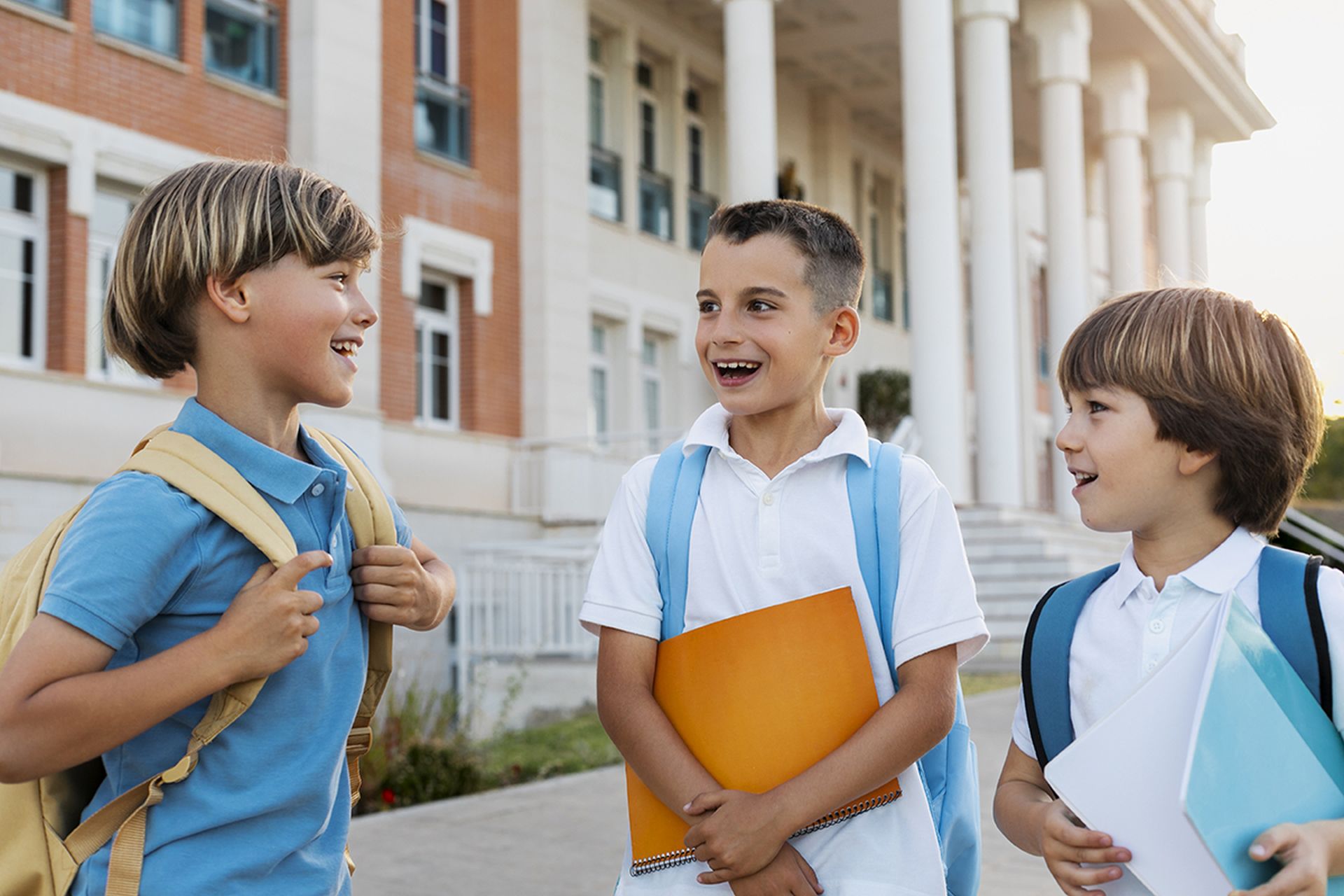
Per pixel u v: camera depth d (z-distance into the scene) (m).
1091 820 1.54
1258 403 1.73
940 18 14.16
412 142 12.48
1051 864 1.64
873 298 21.64
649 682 1.97
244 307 1.66
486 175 13.38
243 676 1.49
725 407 2.01
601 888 4.39
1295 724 1.51
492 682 9.21
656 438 15.10
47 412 8.75
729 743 1.83
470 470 12.68
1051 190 17.12
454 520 11.62
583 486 13.57
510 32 13.84
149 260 1.66
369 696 1.85
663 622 2.00
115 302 1.71
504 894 4.31
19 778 1.43
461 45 13.34
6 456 8.51
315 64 11.05
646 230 16.36
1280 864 1.45
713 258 2.01
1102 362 1.78
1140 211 19.28
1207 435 1.72
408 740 6.69
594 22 15.56
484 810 5.78
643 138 16.70
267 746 1.61
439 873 4.58
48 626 1.45
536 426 13.45
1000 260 15.51
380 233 1.87
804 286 1.98
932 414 13.93
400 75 12.41
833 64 18.89
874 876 1.83
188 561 1.56
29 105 9.13
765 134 14.16
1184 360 1.72
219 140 10.57
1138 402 1.75
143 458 1.61
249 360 1.68
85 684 1.43
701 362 2.04
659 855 1.87
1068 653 1.87
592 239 15.07
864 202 21.53
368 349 11.29
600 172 15.41
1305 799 1.47
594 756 7.55
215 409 1.70
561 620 9.99
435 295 13.10
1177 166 21.58
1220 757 1.40
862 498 1.97
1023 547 13.48
